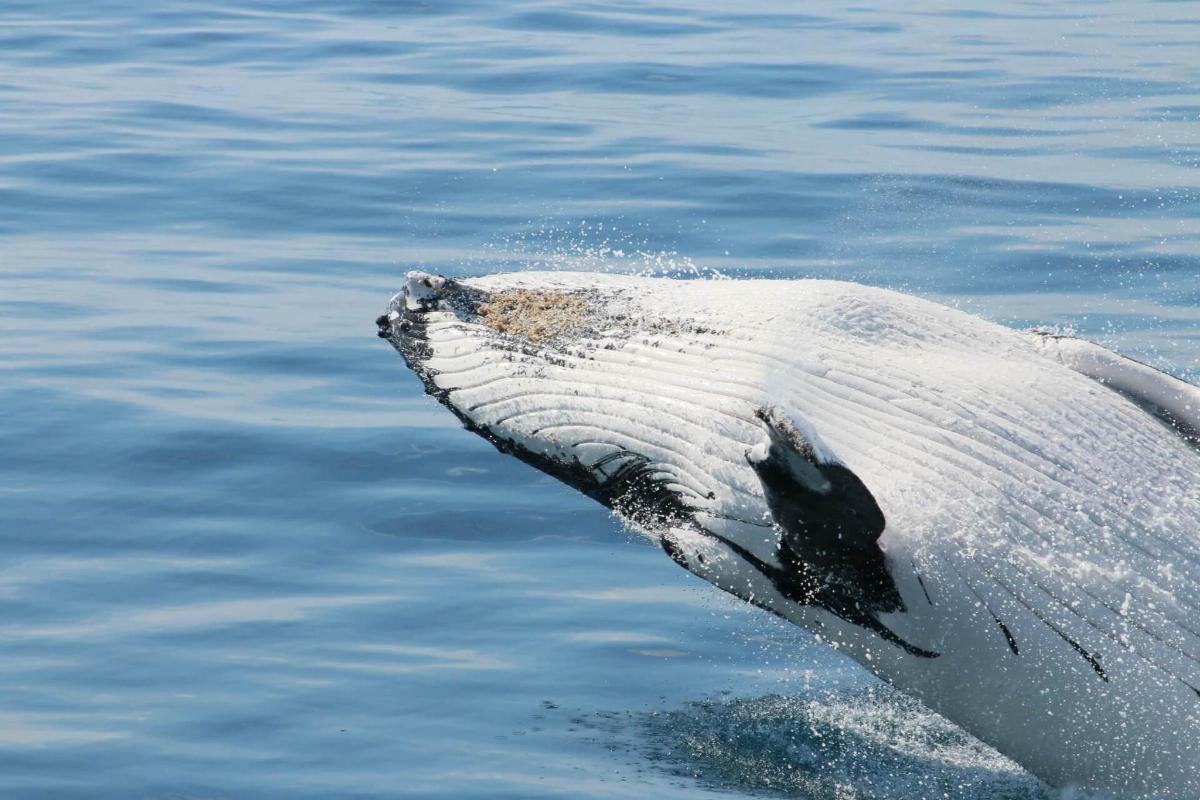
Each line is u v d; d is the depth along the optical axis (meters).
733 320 36.84
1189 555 32.38
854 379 34.53
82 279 62.75
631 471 36.66
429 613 40.25
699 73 98.00
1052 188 74.75
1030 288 61.50
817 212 71.19
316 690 36.31
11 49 102.31
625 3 119.75
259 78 96.12
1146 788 32.69
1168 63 100.75
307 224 70.06
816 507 30.31
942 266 64.06
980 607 32.62
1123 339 55.97
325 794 32.19
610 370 37.41
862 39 108.62
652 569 43.22
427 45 105.12
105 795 31.89
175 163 78.25
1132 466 33.25
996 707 33.34
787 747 35.62
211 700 35.62
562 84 95.38
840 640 34.78
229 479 46.97
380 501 46.16
